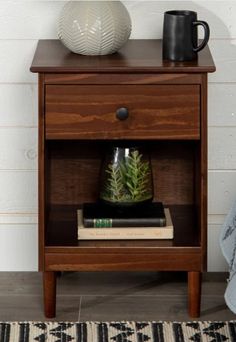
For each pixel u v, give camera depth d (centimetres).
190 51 242
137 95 238
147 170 259
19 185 278
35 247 281
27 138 274
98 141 273
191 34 241
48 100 238
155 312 258
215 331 246
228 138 275
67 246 249
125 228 254
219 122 274
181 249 249
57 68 235
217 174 278
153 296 268
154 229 254
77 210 270
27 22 266
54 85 238
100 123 240
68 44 248
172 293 270
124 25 247
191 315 255
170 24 241
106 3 247
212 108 273
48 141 265
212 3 265
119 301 264
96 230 253
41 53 250
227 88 271
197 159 256
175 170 276
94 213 257
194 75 237
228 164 277
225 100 272
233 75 270
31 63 256
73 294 269
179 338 242
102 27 244
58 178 276
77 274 280
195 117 240
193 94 238
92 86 238
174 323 250
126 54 250
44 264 249
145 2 265
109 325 249
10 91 271
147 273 281
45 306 254
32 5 265
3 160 275
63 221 265
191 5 265
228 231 246
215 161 277
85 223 253
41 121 240
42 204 246
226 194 279
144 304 263
